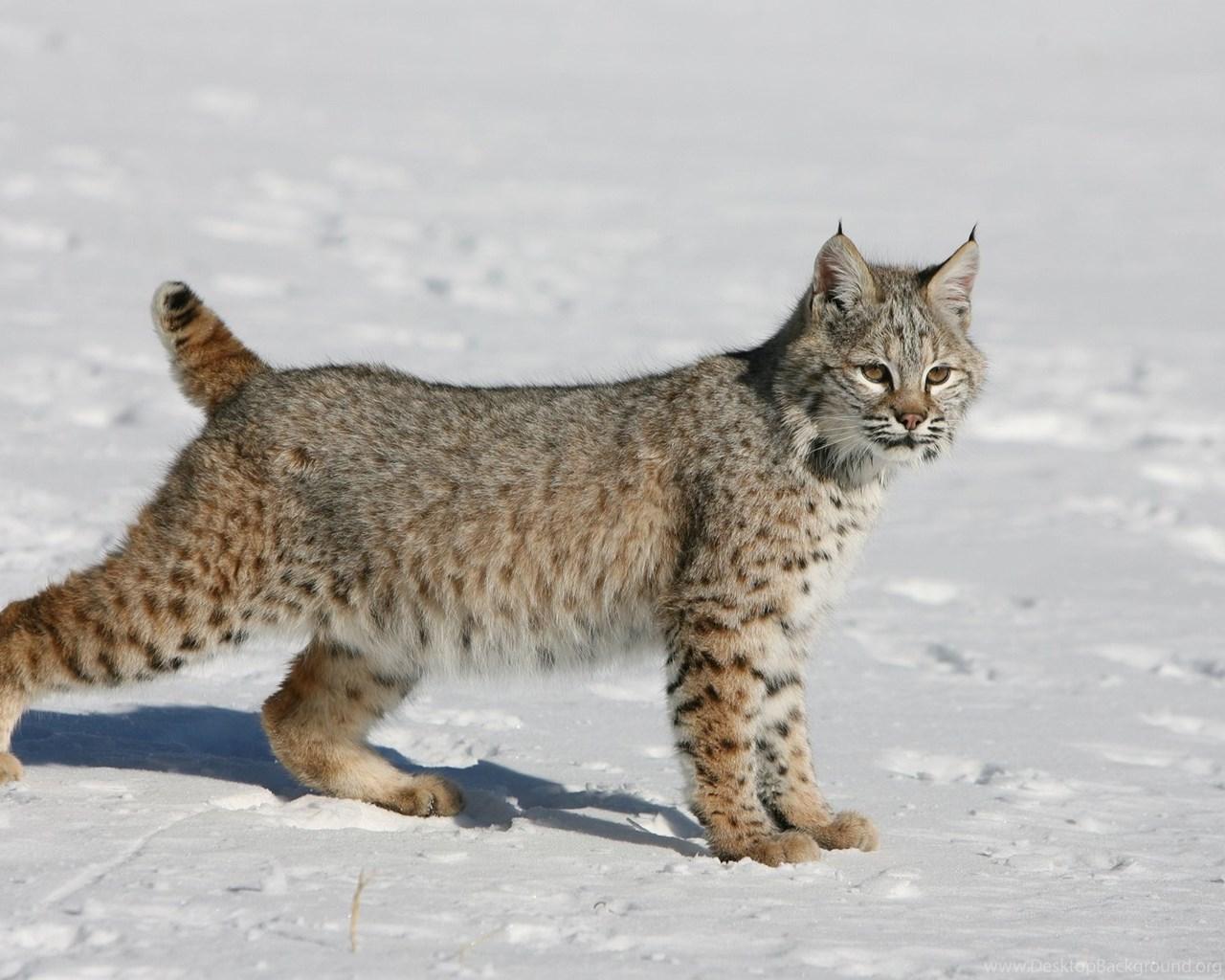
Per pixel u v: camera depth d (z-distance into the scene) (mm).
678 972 9242
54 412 25203
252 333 31000
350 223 41938
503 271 38719
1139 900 11719
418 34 77688
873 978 9453
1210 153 62812
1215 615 21812
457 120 58062
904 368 13469
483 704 16766
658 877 11320
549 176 50062
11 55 60406
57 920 9203
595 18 88000
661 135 58812
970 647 19922
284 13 79312
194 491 13195
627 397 13953
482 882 10719
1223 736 17406
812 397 13414
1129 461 29391
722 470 13320
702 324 34812
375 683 13828
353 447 13430
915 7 99438
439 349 31203
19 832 10914
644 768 14867
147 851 10680
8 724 13047
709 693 13039
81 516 20609
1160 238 48688
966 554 24031
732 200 48906
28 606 13117
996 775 15367
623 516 13516
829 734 16500
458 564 13492
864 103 69750
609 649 13883
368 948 9148
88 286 33031
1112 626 21172
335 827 12266
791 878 11695
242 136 51375
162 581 13047
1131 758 16344
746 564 13102
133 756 13797
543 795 14031
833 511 13406
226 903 9703
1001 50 87562
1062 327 37969
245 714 15477
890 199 50938
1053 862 12727
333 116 56250
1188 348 36594
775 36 87250
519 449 13586
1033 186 55094
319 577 13375
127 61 62000
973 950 10148
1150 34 94562
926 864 12438
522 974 8977
